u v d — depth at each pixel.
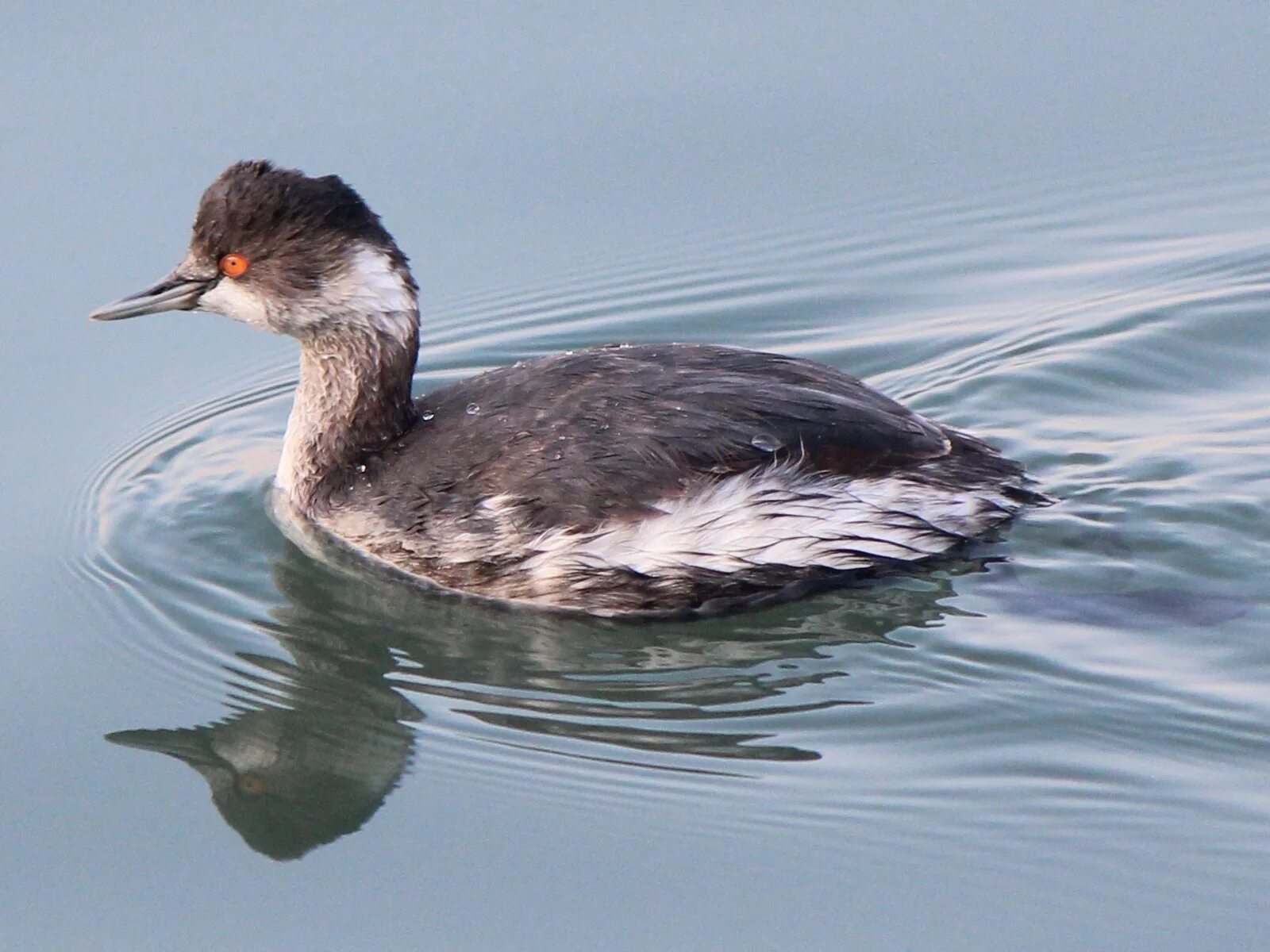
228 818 11.92
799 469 13.05
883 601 13.38
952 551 13.65
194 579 14.41
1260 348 17.12
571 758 12.14
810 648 13.08
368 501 13.93
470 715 12.68
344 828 11.70
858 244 19.09
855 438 13.22
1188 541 13.87
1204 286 18.08
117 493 15.70
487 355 17.86
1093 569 13.55
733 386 13.39
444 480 13.55
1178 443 15.49
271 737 12.66
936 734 12.14
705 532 13.01
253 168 14.23
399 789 11.98
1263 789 11.42
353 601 14.10
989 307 18.19
